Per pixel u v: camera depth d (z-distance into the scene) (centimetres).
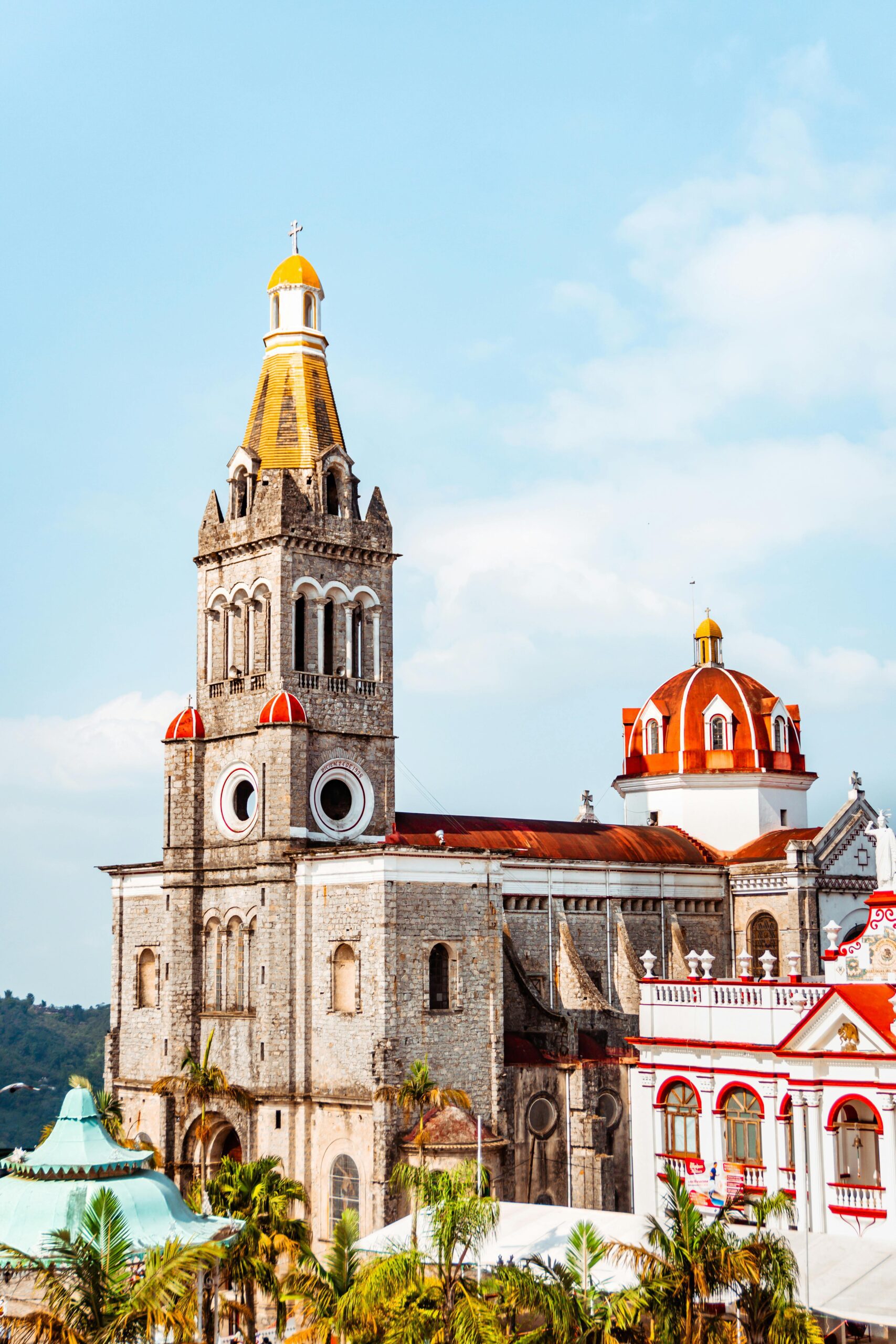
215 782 10094
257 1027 9438
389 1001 8825
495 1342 5038
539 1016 9712
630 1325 5141
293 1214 9112
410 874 9044
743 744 12069
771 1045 6806
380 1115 8612
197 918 10031
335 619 10188
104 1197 5084
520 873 10181
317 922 9369
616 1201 9531
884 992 6562
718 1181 6856
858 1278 5706
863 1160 6588
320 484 10175
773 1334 4997
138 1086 10306
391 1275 5325
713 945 11400
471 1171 5778
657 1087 7188
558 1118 9456
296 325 10512
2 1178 6612
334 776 9919
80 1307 4619
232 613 10288
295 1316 7312
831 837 11500
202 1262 5006
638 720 12506
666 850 11331
